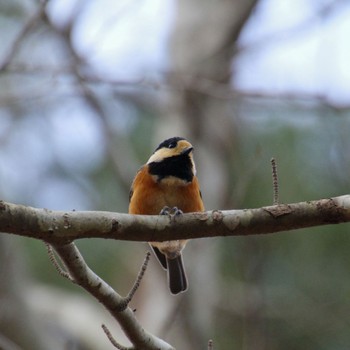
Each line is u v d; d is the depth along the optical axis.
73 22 13.54
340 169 13.56
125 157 13.35
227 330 13.81
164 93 14.54
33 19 10.61
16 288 12.28
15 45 10.69
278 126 14.41
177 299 11.95
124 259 14.20
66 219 5.78
